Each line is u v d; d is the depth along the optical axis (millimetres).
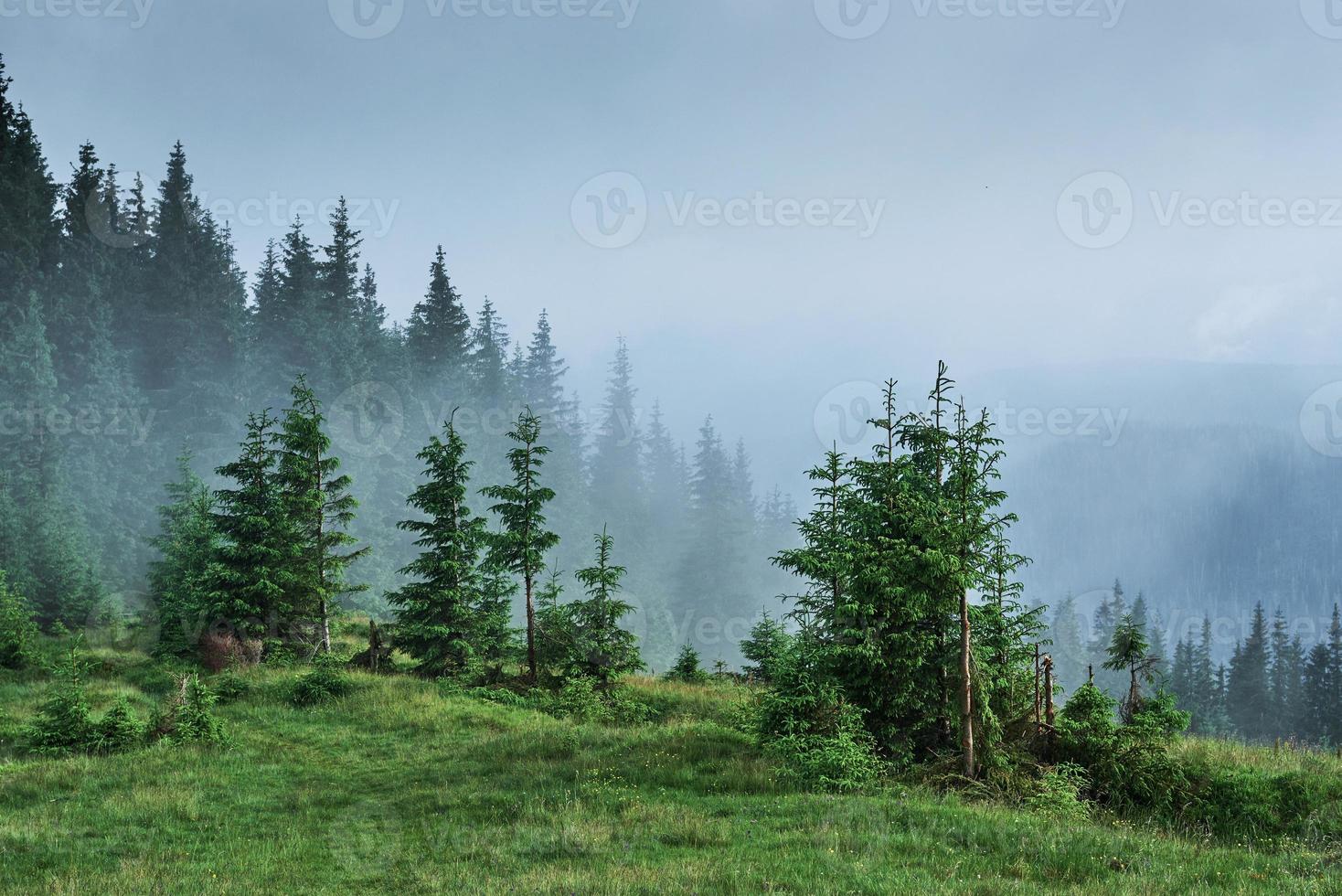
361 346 90062
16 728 21891
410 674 29797
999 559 18359
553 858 12016
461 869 11555
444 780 17234
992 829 12734
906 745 17703
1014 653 18312
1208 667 91062
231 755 19406
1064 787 15781
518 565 29938
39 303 68000
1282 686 98250
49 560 45062
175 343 80500
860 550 18391
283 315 91500
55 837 13414
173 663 30250
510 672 30734
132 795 15922
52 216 79688
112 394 69750
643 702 27188
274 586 30891
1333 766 16891
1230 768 16297
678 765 17312
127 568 58094
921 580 17172
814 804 14414
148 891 10719
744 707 22266
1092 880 10438
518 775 17109
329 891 10945
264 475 33125
